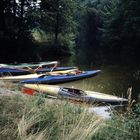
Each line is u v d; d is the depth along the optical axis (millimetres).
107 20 59969
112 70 28359
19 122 4867
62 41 44500
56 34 44250
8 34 39406
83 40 67375
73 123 5262
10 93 7160
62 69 26266
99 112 8102
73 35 47844
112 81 22344
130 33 50562
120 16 54562
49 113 5473
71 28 46188
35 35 46375
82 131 4816
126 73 26406
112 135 5020
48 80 21062
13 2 40219
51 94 14422
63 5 43938
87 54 47000
